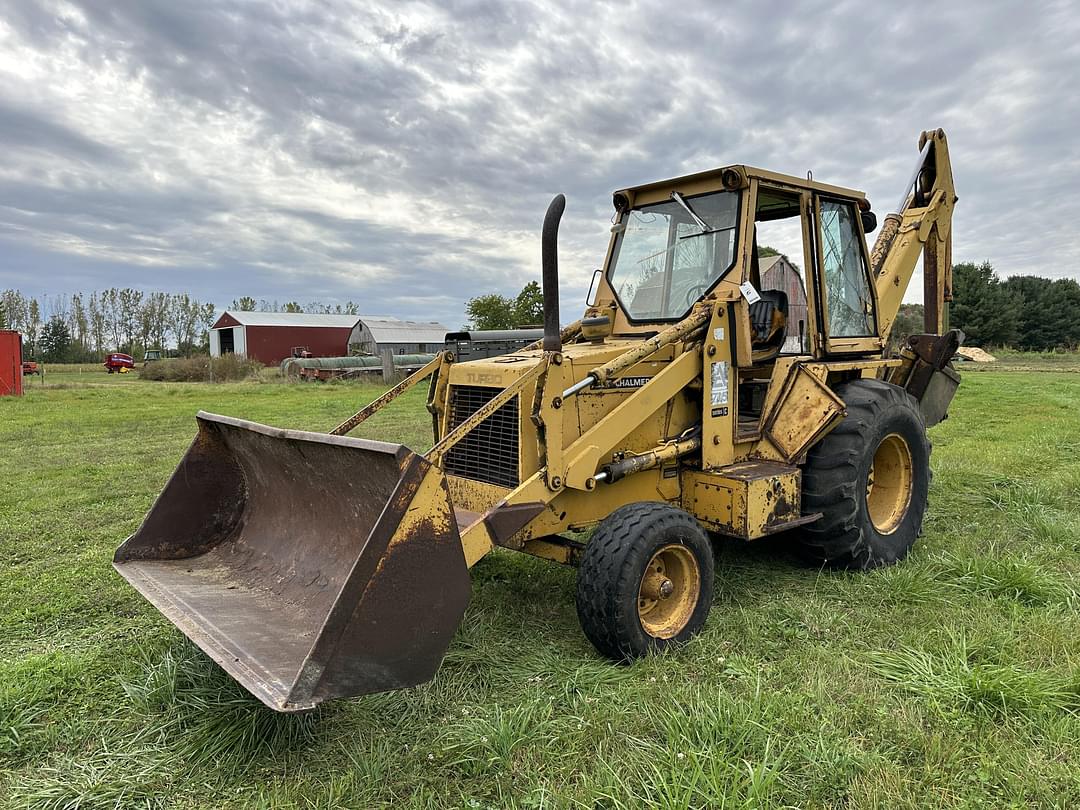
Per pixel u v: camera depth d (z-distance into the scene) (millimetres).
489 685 3141
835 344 4711
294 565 3396
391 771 2541
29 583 4469
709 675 3199
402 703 2967
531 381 3539
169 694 3010
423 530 2600
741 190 4059
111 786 2496
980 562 4234
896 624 3676
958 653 3225
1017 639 3410
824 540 4363
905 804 2316
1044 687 2916
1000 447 8648
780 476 3977
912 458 4758
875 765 2494
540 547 3812
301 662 2613
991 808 2311
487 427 3838
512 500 3283
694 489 4055
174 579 3516
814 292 4559
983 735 2682
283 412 14508
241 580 3535
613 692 3047
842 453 4262
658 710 2850
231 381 28250
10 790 2490
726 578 4426
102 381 29453
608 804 2361
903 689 3021
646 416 3756
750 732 2660
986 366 32438
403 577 2547
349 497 3096
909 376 5633
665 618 3549
